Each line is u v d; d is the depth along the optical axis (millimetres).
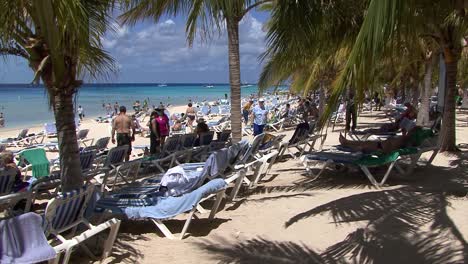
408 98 32562
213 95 104250
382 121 25172
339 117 24016
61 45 5008
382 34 3555
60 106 5547
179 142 11516
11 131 27891
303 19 6449
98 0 5359
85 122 34281
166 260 4844
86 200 4738
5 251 3605
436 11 6430
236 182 7176
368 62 3654
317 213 6238
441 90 14406
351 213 6125
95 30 5395
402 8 3836
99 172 8500
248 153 8344
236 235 5574
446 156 10562
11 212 5789
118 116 12336
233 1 6781
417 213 5969
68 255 4211
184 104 65875
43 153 10188
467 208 6105
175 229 5922
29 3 4758
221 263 4695
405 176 8484
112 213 5484
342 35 8633
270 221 6066
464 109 34562
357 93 4141
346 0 7730
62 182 5699
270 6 9312
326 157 8500
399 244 4938
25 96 81625
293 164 10359
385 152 8617
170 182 6277
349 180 8359
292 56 6992
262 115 17141
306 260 4680
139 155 14930
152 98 85875
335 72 18328
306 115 21812
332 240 5223
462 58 19953
